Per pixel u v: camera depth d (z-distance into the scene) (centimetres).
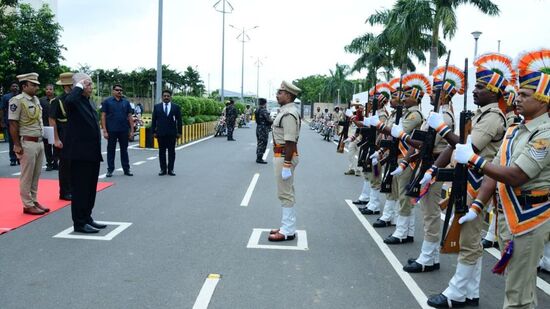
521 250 329
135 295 452
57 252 568
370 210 812
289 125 614
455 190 416
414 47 2206
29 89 722
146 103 5616
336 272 530
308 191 1016
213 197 911
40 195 881
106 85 5591
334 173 1294
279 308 434
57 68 2344
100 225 678
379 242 647
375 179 802
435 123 429
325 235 675
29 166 724
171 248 594
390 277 520
